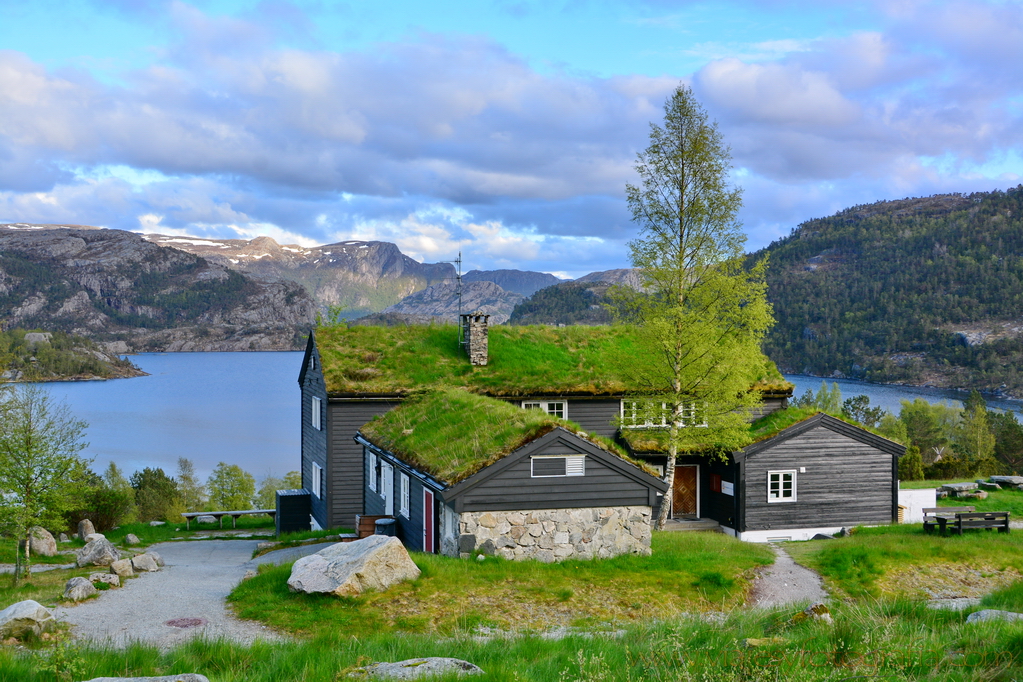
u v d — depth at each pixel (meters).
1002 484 41.81
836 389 113.75
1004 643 8.89
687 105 28.05
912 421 107.75
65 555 26.52
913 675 8.05
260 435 167.12
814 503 31.88
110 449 142.50
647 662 9.48
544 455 20.98
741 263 27.55
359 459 32.50
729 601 17.92
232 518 40.69
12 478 20.00
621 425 31.19
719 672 8.03
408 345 36.00
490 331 37.81
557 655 10.66
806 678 7.33
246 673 10.22
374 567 17.27
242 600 17.38
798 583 20.02
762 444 31.31
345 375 33.03
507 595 17.27
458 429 24.28
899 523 32.44
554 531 20.91
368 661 10.47
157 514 65.88
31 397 20.84
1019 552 23.17
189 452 140.38
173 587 19.75
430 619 15.49
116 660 10.73
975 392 117.88
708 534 27.73
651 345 28.14
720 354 26.95
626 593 18.06
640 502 21.59
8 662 10.35
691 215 27.89
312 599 16.70
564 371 34.97
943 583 20.41
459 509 20.34
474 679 8.97
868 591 19.38
